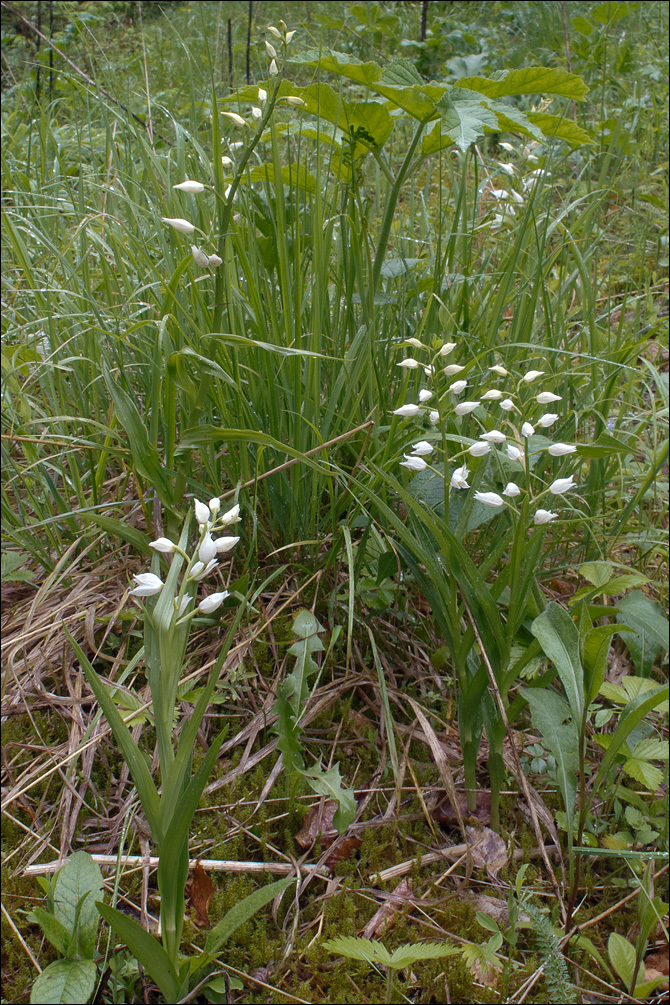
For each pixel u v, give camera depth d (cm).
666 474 87
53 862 57
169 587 46
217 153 61
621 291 124
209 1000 50
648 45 224
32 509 85
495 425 64
